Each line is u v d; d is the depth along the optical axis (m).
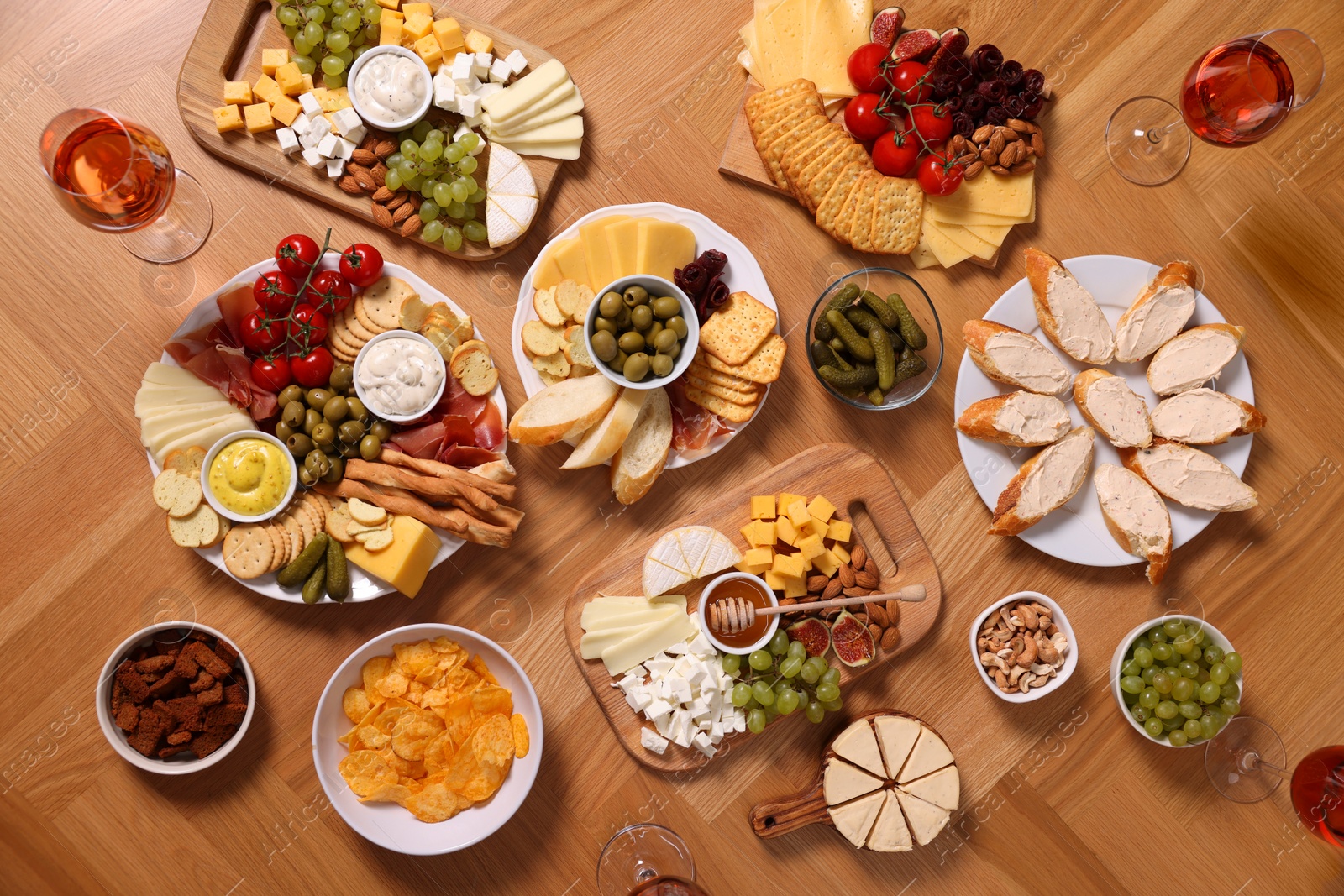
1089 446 1.58
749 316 1.54
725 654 1.52
